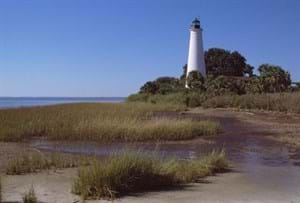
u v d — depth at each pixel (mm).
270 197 10789
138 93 91875
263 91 65312
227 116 43875
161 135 24828
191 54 88500
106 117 30469
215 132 27906
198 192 11234
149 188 11570
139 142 23812
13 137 24703
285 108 47812
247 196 10867
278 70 67000
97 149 20859
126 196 10680
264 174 14188
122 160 11492
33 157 16062
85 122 27469
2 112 39250
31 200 9969
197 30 88125
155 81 95625
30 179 12820
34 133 26828
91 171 11219
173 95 71625
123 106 55750
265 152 20172
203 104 63188
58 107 51219
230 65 108875
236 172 14547
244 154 19484
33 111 41250
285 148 21547
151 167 11898
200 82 76188
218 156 15703
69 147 21656
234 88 68312
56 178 12977
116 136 24891
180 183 12383
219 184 12367
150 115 40000
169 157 17562
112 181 10922
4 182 12328
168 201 10203
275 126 33062
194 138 25734
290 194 11164
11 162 15367
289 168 15586
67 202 10102
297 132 28656
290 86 68188
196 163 14453
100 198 10438
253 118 41094
